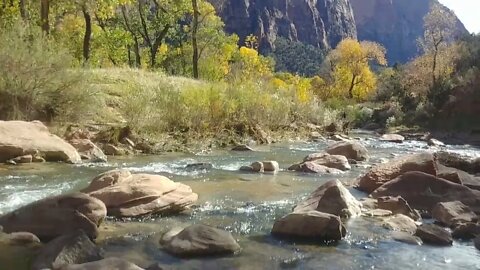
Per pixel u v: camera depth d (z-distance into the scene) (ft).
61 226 19.95
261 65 145.38
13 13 77.77
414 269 17.75
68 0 80.84
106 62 113.80
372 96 182.91
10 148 34.94
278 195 29.04
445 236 21.09
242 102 61.36
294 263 17.95
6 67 42.57
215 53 150.71
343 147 46.60
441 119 109.40
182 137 51.16
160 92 54.75
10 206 23.71
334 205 24.29
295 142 61.62
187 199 25.39
